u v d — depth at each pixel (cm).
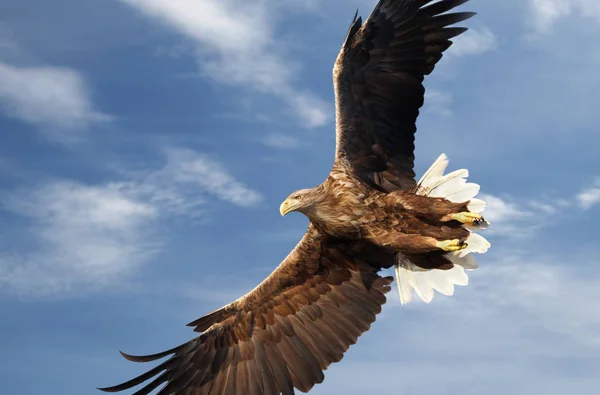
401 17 1024
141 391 1054
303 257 1096
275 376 1098
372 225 1016
